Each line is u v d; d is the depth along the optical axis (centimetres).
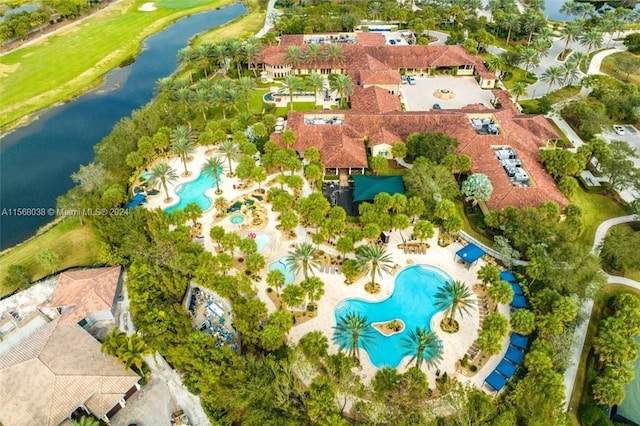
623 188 10462
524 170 10575
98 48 19250
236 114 14050
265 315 7450
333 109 14162
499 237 8875
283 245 9369
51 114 14862
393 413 6069
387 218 9088
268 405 6150
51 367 6525
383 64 15888
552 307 7294
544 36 17675
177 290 7938
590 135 12600
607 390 6450
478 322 7819
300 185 10200
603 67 16525
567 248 8125
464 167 10650
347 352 7262
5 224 10494
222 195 10800
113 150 11294
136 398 6769
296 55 15538
